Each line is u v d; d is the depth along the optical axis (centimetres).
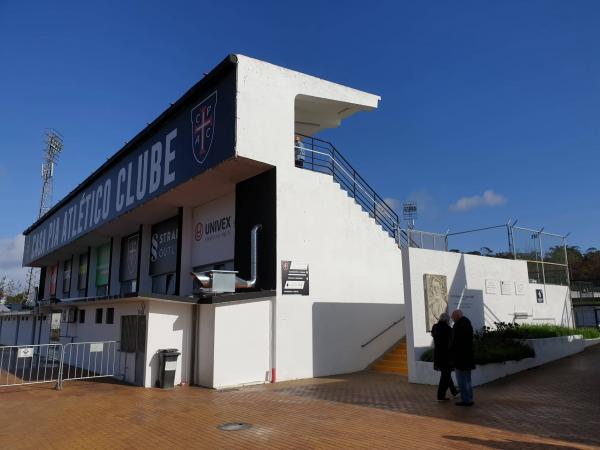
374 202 1809
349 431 757
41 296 3944
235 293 1340
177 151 1667
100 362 1638
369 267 1658
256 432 770
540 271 1922
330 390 1184
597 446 648
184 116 1650
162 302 1330
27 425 880
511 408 905
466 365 941
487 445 658
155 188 1789
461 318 964
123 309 1500
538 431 733
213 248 1764
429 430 750
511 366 1304
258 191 1509
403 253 1371
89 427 850
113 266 2548
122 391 1227
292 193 1482
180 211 1905
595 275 4278
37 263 3734
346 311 1566
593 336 1883
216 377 1262
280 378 1373
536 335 1543
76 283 3130
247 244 1521
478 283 1550
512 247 1809
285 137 1495
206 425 831
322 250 1534
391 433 738
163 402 1069
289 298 1429
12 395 1204
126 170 2077
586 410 872
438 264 1434
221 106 1446
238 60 1402
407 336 1321
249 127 1397
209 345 1298
